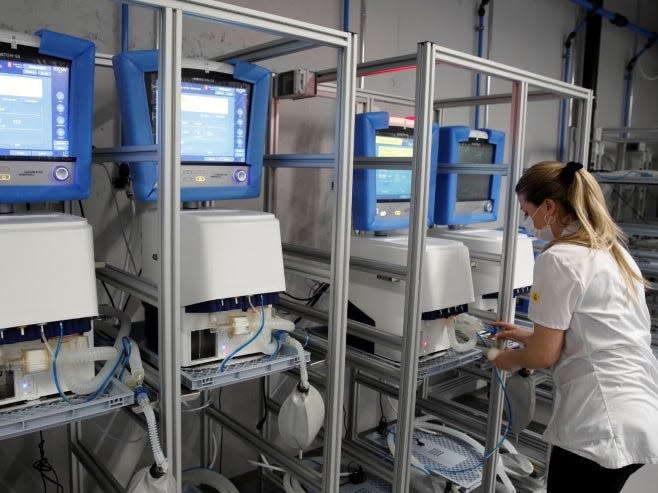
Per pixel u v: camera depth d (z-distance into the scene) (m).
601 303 1.52
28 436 2.10
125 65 1.60
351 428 2.71
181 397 1.44
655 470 2.46
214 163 1.78
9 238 1.22
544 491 2.56
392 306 2.04
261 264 1.61
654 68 5.49
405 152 2.31
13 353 1.26
